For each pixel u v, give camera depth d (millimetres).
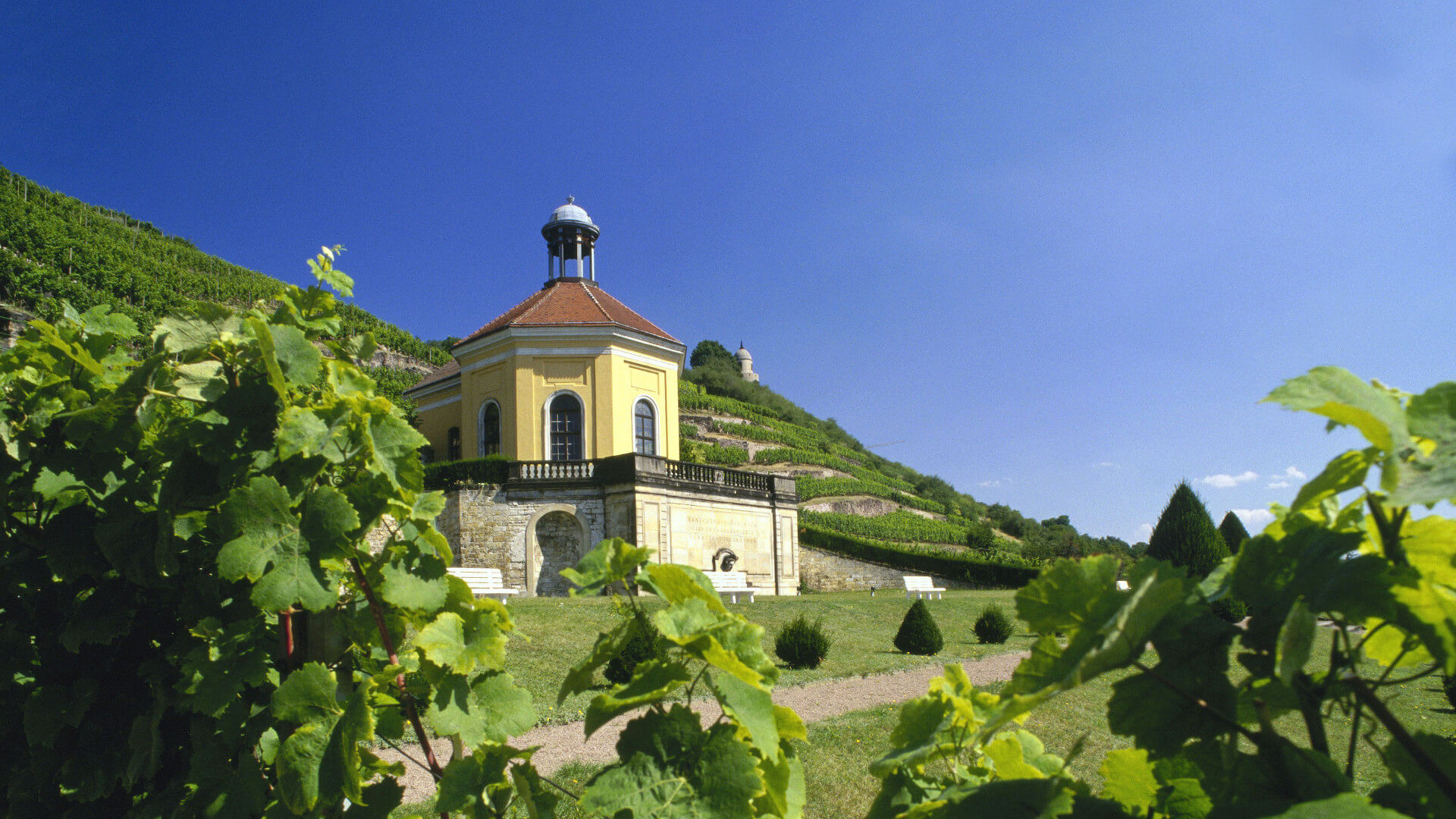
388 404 2168
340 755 1788
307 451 2008
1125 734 1209
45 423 2516
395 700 2107
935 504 58281
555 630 12922
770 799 1539
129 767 2246
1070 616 1149
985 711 1808
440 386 31141
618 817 1346
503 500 23484
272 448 2117
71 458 2436
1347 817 883
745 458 52562
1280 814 949
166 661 2385
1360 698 1110
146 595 2539
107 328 2969
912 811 1313
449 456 30734
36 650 2547
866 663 12555
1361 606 1029
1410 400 1055
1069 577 1158
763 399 70688
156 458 2332
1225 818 1072
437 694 1919
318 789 1784
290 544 1867
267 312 2578
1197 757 1232
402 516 2049
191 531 2182
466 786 1840
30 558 2539
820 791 5816
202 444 2133
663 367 27844
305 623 2303
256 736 2074
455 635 1938
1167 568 1161
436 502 2107
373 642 2340
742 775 1333
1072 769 6680
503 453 25703
